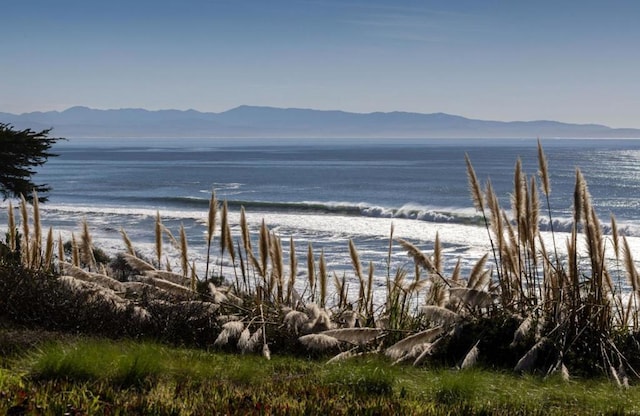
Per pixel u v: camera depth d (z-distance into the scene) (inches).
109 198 3048.7
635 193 3523.6
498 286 402.6
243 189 3895.2
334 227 1806.1
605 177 4921.3
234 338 402.0
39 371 272.2
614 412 274.2
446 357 368.5
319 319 396.8
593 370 348.5
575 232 381.1
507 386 304.8
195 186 4126.5
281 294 442.0
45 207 2480.3
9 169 1114.1
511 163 7440.9
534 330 367.6
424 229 1777.8
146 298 421.7
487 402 277.7
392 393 285.9
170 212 2276.1
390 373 304.3
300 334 399.2
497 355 363.3
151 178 4970.5
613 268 776.9
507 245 398.3
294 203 2625.5
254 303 426.0
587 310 368.2
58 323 396.8
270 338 400.5
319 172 5856.3
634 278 390.9
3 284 415.8
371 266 440.8
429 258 402.6
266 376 313.3
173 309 408.8
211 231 458.0
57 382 256.8
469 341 369.4
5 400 220.4
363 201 3095.5
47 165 7416.3
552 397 293.7
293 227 1804.9
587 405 285.6
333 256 1207.6
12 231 547.8
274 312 425.4
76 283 414.0
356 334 365.4
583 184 377.1
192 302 415.8
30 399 223.0
